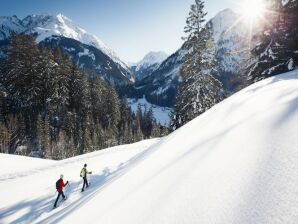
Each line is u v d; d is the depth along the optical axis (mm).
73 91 78438
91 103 83938
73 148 60188
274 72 18547
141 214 4293
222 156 4953
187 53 26703
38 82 69125
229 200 3340
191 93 26359
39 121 61156
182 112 27828
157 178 5766
